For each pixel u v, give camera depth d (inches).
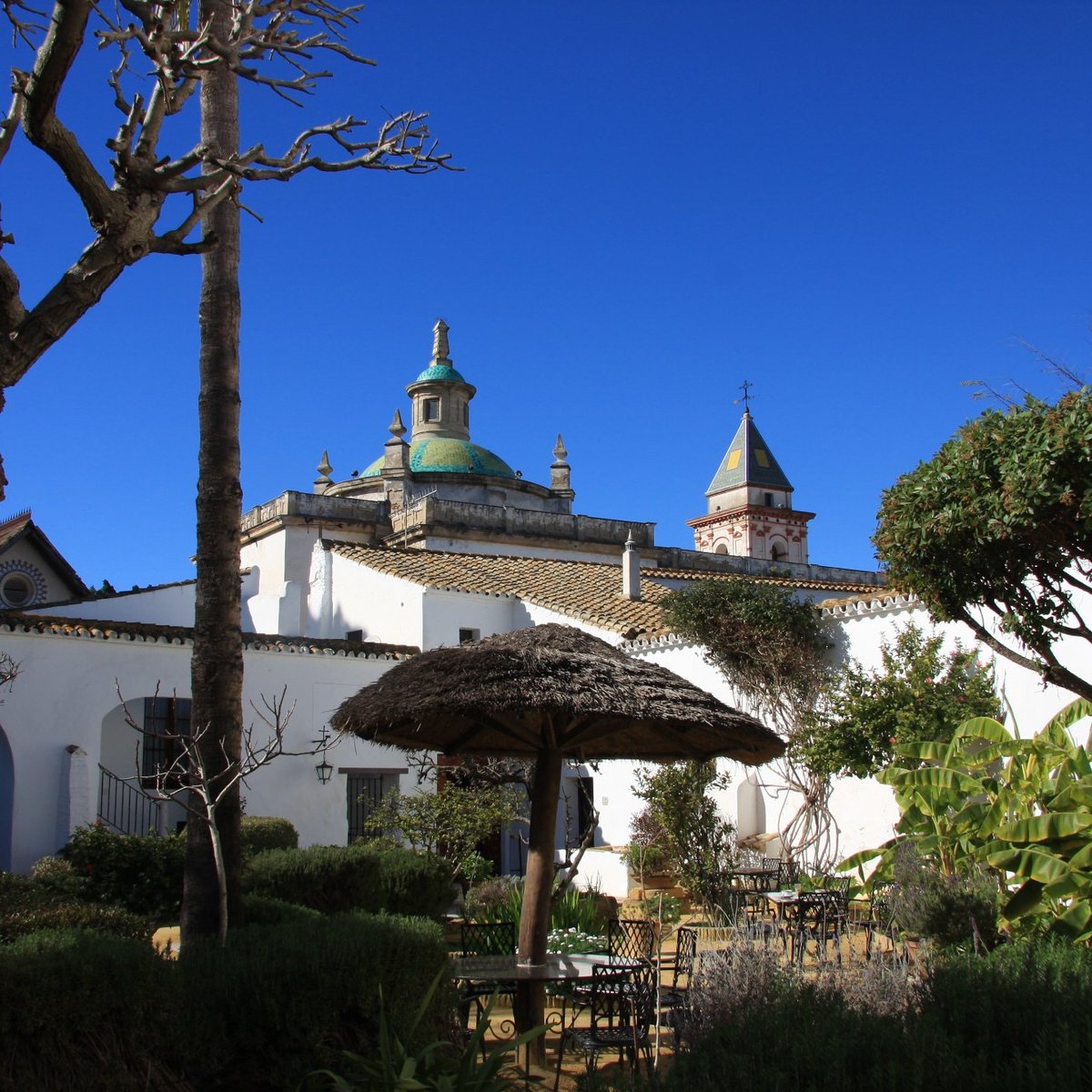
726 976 296.0
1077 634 424.5
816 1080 198.4
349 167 306.2
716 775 725.3
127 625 768.9
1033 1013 226.5
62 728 728.3
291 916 417.1
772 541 2571.4
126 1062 260.7
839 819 674.8
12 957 255.4
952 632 623.2
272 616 1082.7
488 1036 397.4
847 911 501.7
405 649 889.5
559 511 1905.8
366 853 568.4
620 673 364.8
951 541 419.5
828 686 677.9
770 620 712.4
